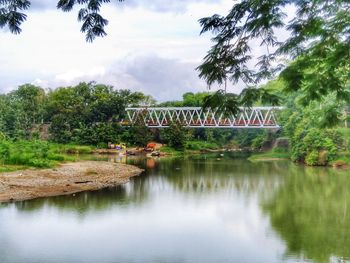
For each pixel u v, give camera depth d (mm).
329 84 9938
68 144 83625
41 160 43531
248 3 8133
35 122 91812
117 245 18203
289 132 61625
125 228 21016
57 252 17188
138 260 16406
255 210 25391
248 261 16344
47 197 28672
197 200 28734
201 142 91312
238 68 8750
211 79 8547
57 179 35812
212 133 95312
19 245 18000
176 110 86875
